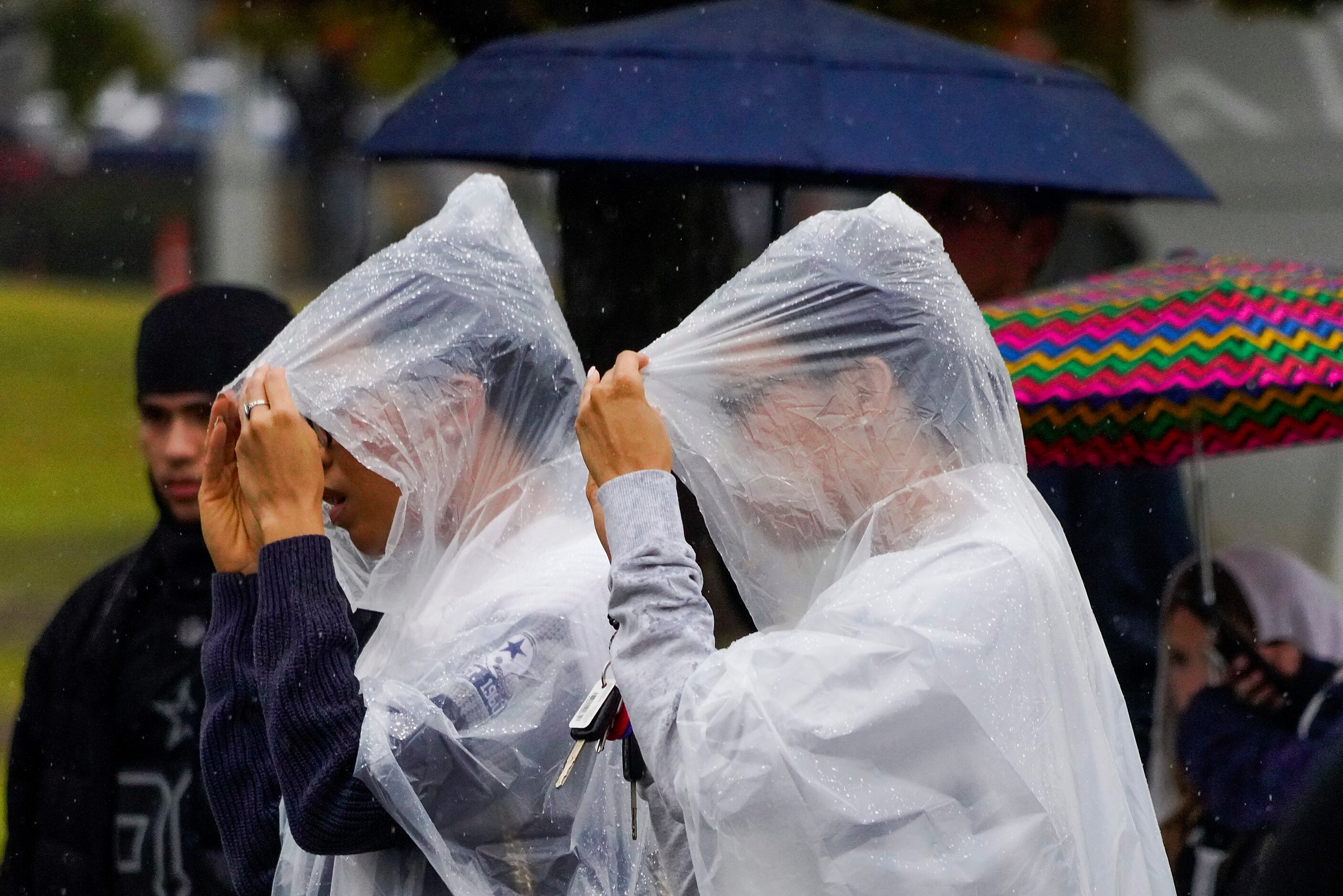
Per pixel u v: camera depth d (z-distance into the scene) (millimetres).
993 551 6312
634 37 12766
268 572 6945
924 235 6895
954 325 6699
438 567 7281
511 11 15750
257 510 7090
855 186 13125
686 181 13469
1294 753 10117
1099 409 10094
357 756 6566
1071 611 6531
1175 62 22766
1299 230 22578
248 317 10406
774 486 6730
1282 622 10641
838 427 6656
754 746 6012
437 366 7191
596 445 6734
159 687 9656
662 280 14047
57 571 27422
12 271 51938
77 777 9727
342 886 7055
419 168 38219
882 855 5941
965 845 5961
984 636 6086
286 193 46188
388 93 29656
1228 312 10109
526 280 7559
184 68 51312
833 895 5934
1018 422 6953
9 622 24938
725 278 14336
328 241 39781
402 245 7508
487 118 12586
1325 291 10391
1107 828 6242
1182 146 22781
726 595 9719
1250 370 9734
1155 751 10758
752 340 6742
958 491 6562
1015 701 6055
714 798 6012
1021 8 20766
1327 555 19484
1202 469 10672
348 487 7414
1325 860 5613
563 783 6645
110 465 34094
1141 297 10461
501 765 6750
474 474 7324
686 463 6820
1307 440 10234
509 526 7289
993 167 12031
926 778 6012
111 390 39781
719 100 12039
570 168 13102
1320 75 22562
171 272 48719
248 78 44688
